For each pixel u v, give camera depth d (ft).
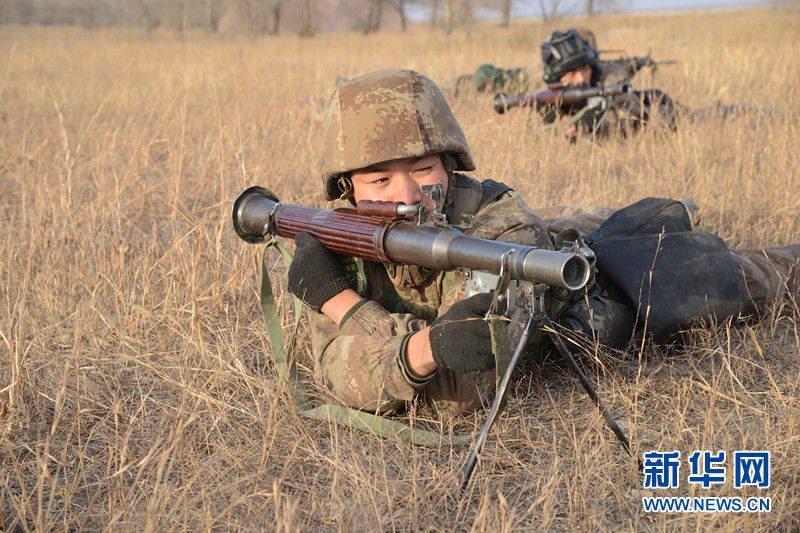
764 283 9.37
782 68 28.02
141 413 8.05
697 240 8.84
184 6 124.88
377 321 7.16
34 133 21.91
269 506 6.31
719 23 83.92
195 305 9.41
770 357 8.76
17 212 15.57
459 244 5.90
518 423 7.64
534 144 19.26
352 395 7.25
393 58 51.11
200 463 6.90
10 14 136.26
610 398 8.02
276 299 10.71
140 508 6.33
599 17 118.32
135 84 33.40
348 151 6.81
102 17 147.43
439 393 7.27
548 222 10.28
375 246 6.62
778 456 6.69
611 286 8.80
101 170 16.76
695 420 7.57
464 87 25.72
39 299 10.66
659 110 20.04
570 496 6.11
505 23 132.36
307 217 7.56
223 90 27.22
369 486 6.23
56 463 7.18
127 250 12.25
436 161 6.97
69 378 8.63
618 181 16.63
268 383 8.21
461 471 6.65
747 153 16.70
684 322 8.52
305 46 74.64
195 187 16.24
